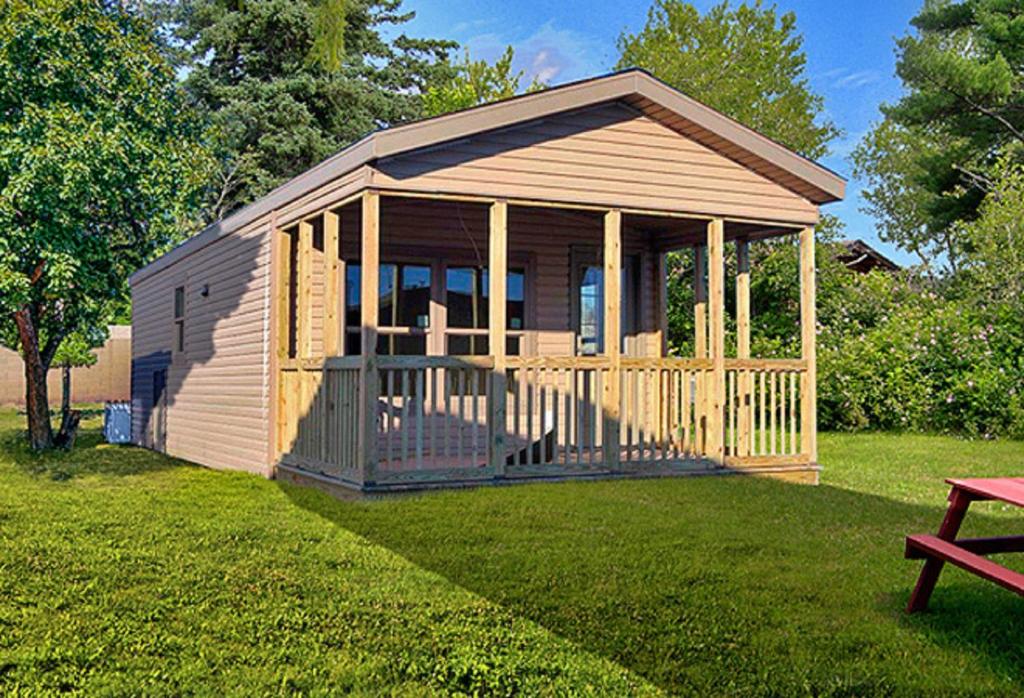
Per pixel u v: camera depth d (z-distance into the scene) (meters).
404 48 28.75
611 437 8.36
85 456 13.39
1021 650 3.82
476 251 9.97
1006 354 13.76
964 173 19.53
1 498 8.05
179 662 3.70
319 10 24.83
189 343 12.98
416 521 6.38
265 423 9.73
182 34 25.83
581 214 10.23
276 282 9.47
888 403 14.32
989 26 17.91
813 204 9.43
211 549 5.69
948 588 4.76
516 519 6.44
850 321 16.20
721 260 8.94
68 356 16.84
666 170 8.66
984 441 12.86
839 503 7.45
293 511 7.09
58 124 10.69
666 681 3.50
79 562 5.35
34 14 10.84
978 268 15.70
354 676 3.54
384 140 7.19
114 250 14.10
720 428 8.85
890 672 3.58
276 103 24.59
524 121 7.84
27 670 3.58
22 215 11.27
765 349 15.38
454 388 9.87
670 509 6.91
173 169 12.68
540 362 8.02
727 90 23.08
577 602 4.46
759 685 3.45
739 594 4.62
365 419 7.31
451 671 3.58
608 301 8.41
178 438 13.49
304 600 4.53
